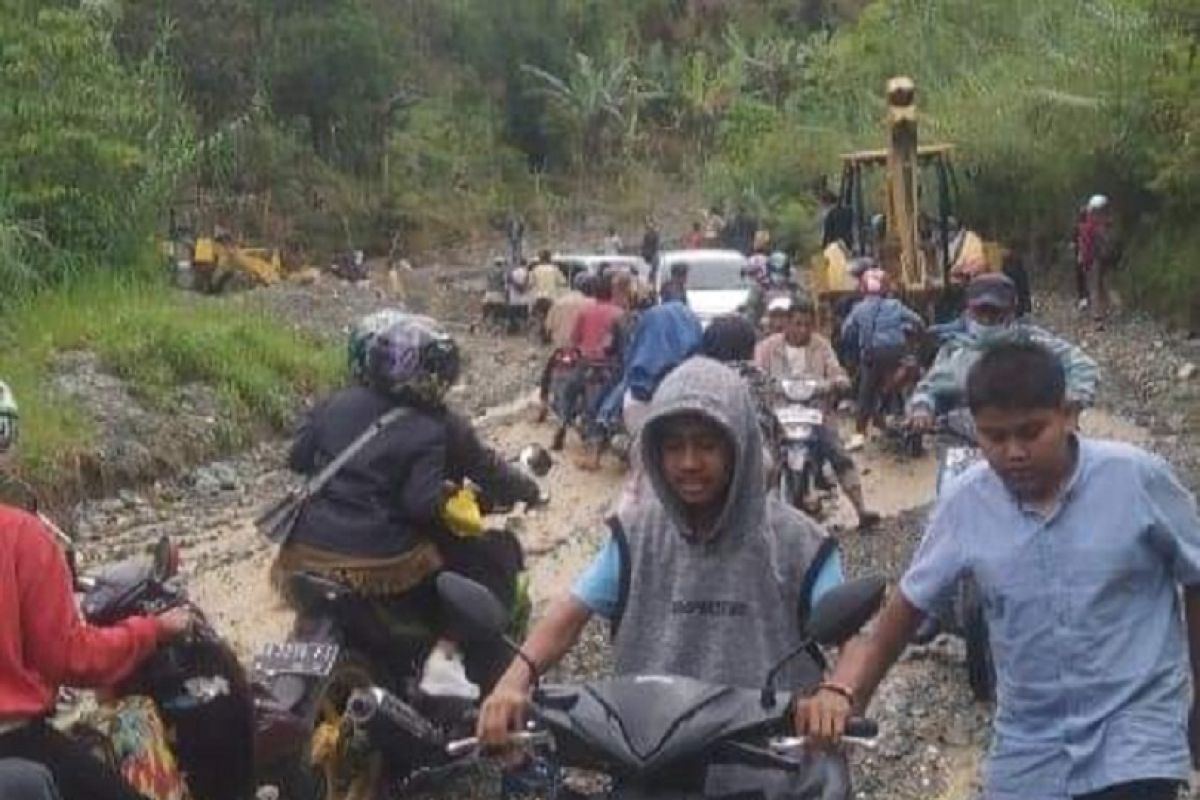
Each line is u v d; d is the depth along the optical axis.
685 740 4.99
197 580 14.85
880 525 16.23
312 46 64.19
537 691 5.25
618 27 91.19
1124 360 28.09
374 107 67.56
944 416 11.80
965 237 27.50
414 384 9.24
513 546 9.77
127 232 28.86
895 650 5.64
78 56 29.28
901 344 20.17
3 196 26.98
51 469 17.44
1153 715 5.35
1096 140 36.72
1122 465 5.47
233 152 52.88
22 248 25.75
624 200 81.38
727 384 5.51
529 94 84.38
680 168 84.44
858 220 31.06
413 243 67.00
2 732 5.94
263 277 46.41
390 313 9.54
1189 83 31.81
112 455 18.61
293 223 60.97
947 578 5.57
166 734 7.49
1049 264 39.09
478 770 9.59
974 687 10.59
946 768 9.81
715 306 32.31
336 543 9.02
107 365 21.67
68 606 6.07
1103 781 5.34
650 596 5.65
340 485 9.12
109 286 26.48
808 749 5.08
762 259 31.22
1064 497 5.45
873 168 35.97
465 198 74.06
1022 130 39.00
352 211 65.06
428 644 9.17
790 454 15.38
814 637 5.19
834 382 16.20
